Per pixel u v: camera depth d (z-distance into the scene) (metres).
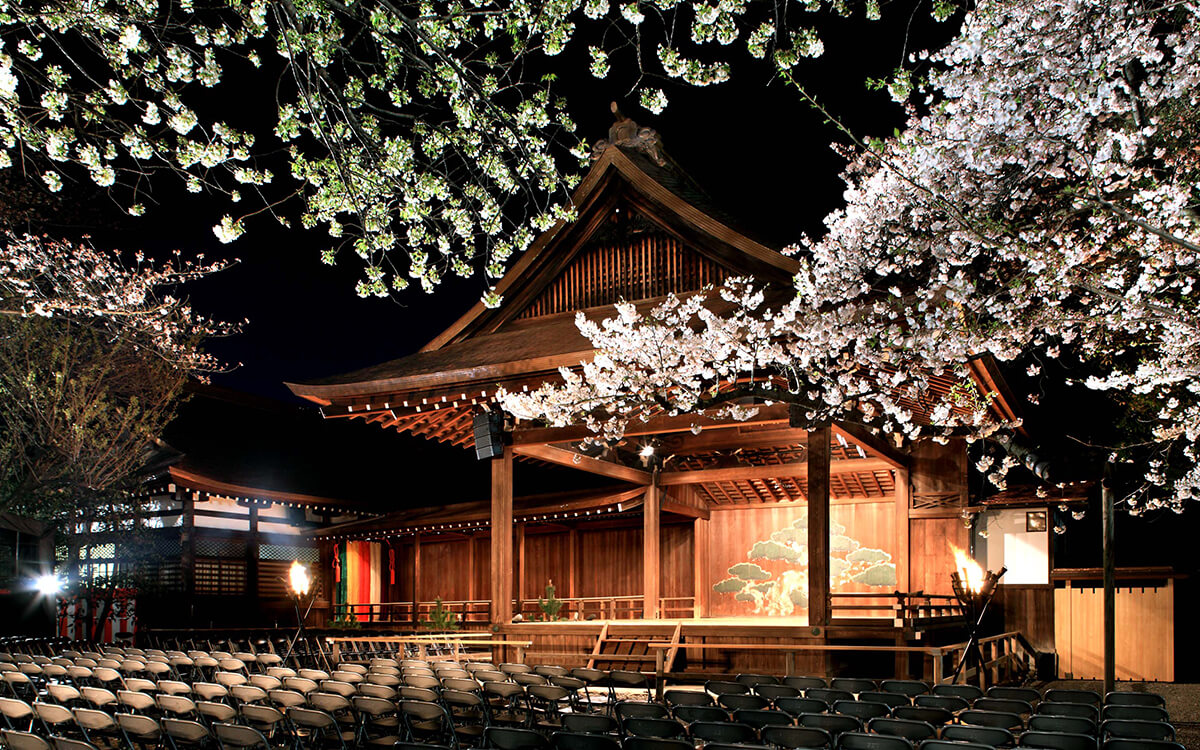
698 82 6.79
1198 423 11.15
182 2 6.63
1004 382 12.85
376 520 22.59
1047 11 8.29
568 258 15.52
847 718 6.77
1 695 9.07
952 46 9.02
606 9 6.65
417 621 20.66
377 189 7.23
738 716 6.97
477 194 7.69
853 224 11.29
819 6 7.15
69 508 19.30
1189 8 7.57
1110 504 10.77
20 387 16.73
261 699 7.96
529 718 8.44
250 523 21.27
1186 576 13.95
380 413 14.53
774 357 11.53
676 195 14.31
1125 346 11.70
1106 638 10.39
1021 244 8.84
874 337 11.41
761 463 18.06
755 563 19.06
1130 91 8.05
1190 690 12.70
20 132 6.48
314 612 21.98
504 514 13.88
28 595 18.91
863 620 12.22
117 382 19.33
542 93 7.18
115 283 19.58
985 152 9.20
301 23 6.30
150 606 20.02
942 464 17.05
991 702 7.52
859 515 18.11
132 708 8.50
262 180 7.15
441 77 6.77
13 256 18.64
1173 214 8.05
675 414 12.34
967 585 12.03
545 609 17.86
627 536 20.41
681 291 14.56
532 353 13.54
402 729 7.74
